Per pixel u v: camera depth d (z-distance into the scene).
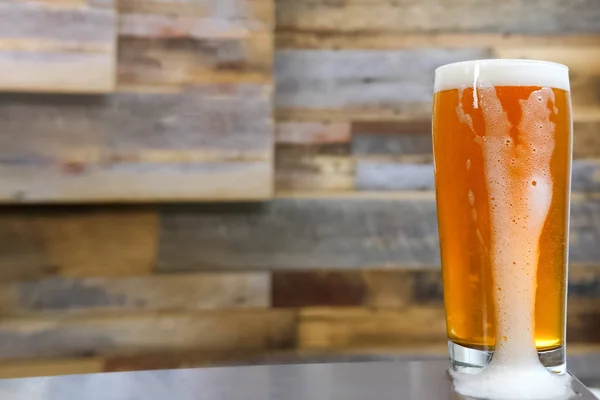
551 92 0.50
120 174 1.16
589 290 1.29
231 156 1.19
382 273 1.28
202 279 1.23
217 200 1.20
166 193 1.17
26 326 1.18
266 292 1.25
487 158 0.49
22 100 1.14
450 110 0.51
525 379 0.49
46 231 1.20
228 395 0.50
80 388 0.52
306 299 1.26
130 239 1.22
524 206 0.49
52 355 1.18
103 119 1.16
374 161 1.30
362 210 1.28
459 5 1.33
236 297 1.24
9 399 0.50
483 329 0.50
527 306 0.49
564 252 0.51
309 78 1.31
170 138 1.17
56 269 1.20
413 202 1.29
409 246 1.28
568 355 1.28
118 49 1.17
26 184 1.13
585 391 0.49
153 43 1.18
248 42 1.21
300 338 1.25
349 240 1.28
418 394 0.50
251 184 1.19
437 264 1.28
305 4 1.31
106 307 1.21
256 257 1.25
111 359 1.20
